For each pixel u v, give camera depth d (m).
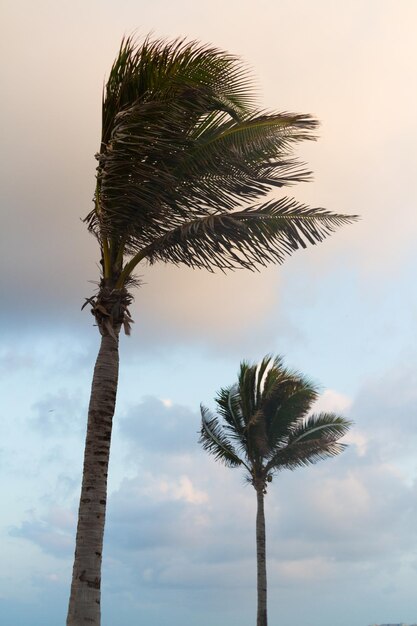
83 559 11.50
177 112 11.70
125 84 12.05
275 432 30.45
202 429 31.33
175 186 12.16
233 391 31.02
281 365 30.56
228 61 11.66
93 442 12.15
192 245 12.69
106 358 12.64
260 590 29.48
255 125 12.19
